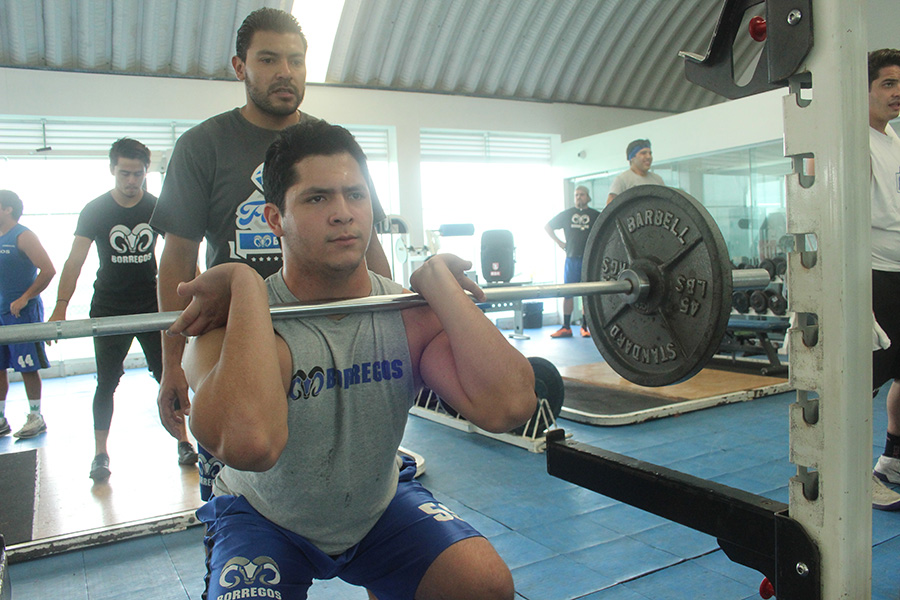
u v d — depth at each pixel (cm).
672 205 157
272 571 103
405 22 751
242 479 115
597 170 851
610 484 146
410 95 809
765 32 117
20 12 599
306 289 113
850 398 105
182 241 157
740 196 687
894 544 215
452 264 117
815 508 110
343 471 109
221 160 155
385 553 114
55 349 675
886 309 237
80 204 676
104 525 247
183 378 156
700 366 155
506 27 818
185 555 229
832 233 105
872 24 700
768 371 485
